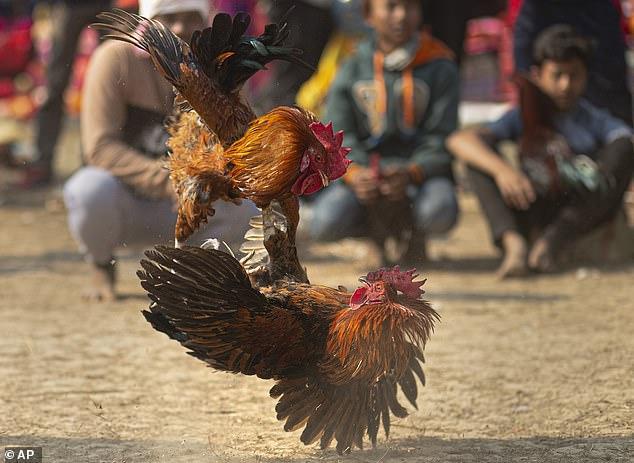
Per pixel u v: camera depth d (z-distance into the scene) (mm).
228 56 7219
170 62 6965
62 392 8883
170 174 7484
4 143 22469
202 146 7234
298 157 6754
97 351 10195
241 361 6789
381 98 14094
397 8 13906
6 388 8961
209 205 6973
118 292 12781
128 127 11453
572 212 13992
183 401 8688
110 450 7488
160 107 11328
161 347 10398
